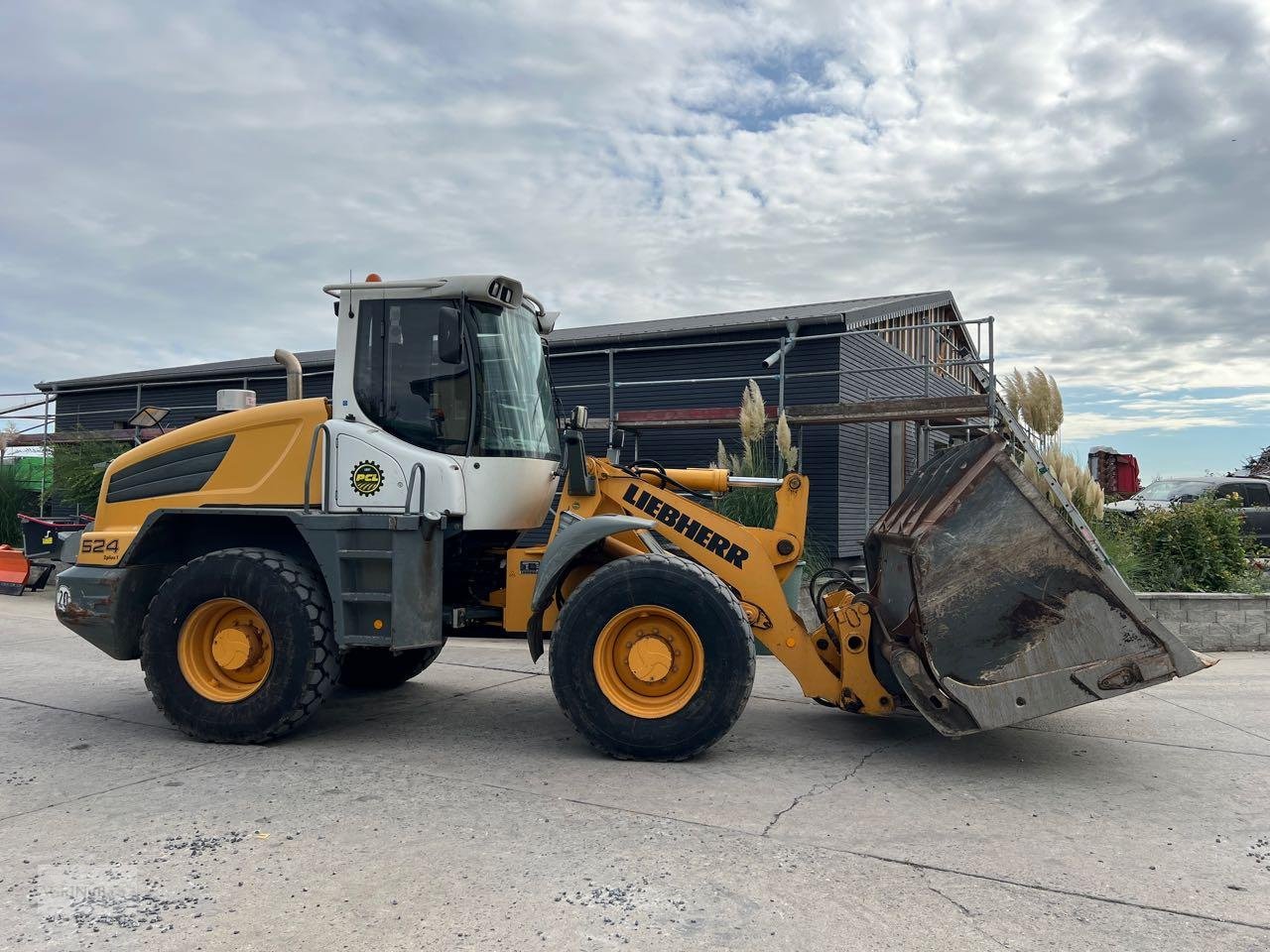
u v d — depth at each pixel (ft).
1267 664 25.45
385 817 12.30
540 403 18.89
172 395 59.62
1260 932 9.11
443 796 13.21
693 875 10.37
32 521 41.96
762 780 14.10
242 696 16.16
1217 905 9.73
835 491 40.75
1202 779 14.35
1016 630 14.46
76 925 9.12
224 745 16.17
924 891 10.02
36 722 17.92
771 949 8.68
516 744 16.39
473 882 10.16
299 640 15.81
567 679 15.12
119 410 62.18
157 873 10.40
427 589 15.88
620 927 9.09
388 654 21.29
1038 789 13.79
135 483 18.30
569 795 13.28
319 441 16.92
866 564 18.61
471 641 30.32
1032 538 14.51
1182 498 51.80
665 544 17.54
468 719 18.43
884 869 10.61
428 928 9.06
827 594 17.93
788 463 34.35
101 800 13.01
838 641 16.24
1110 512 34.73
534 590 16.17
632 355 44.83
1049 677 14.26
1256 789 13.85
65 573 18.02
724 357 42.70
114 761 15.14
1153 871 10.66
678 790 13.53
